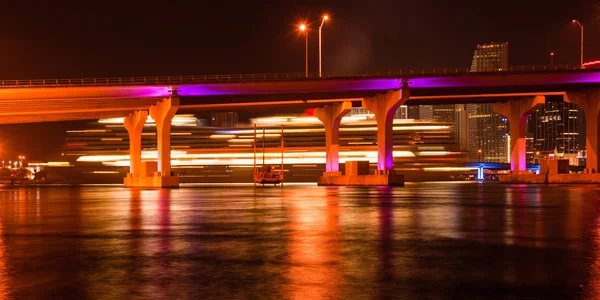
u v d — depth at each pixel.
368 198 49.62
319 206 37.81
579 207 35.62
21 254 16.39
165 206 39.56
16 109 93.44
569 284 11.91
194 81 91.25
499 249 16.94
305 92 93.56
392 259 15.24
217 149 176.50
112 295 11.19
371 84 94.00
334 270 13.70
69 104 92.62
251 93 92.38
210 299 10.84
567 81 95.00
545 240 18.92
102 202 46.66
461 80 94.12
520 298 10.78
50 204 44.47
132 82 89.56
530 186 92.75
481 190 72.69
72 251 16.97
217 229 23.09
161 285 12.07
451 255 15.87
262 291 11.48
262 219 27.73
